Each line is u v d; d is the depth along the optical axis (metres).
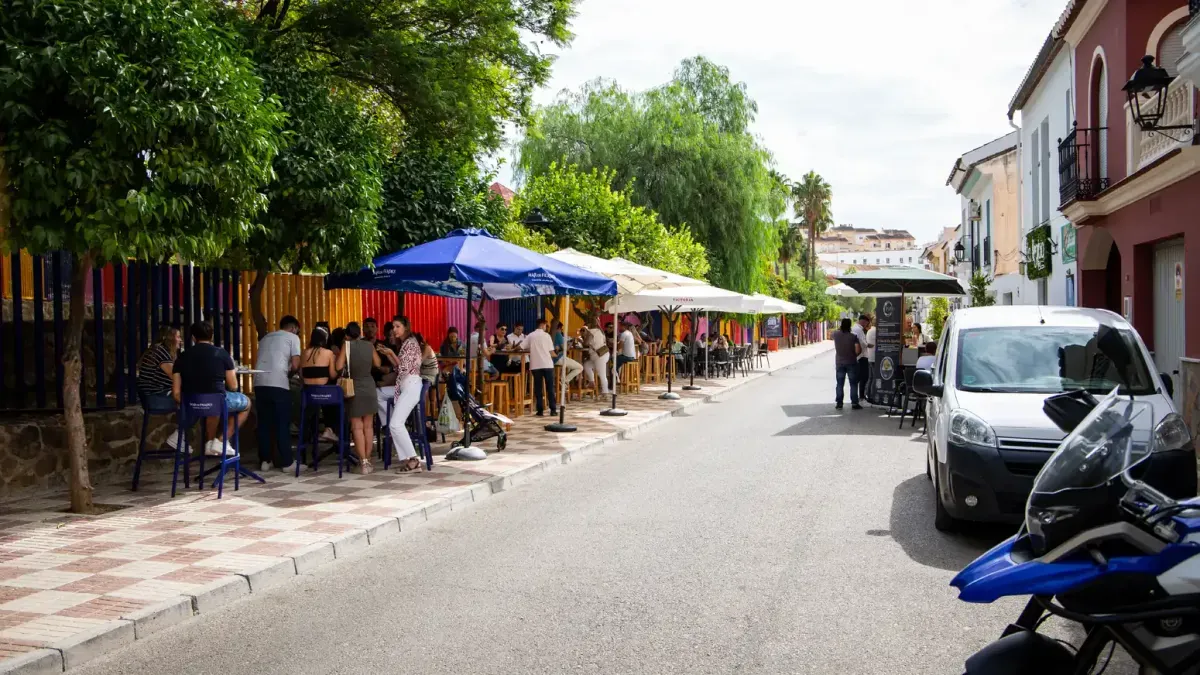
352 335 12.56
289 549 7.17
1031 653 3.03
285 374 11.24
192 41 8.23
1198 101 11.40
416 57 14.05
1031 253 23.62
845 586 6.25
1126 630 2.91
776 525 8.21
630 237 25.84
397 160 15.46
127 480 10.37
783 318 74.81
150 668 4.93
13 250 7.75
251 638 5.39
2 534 7.68
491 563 7.05
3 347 9.83
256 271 13.10
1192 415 12.36
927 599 5.93
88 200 7.45
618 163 31.33
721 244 32.12
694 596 6.05
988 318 9.07
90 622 5.37
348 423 11.98
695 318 31.09
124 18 7.73
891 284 19.72
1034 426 7.22
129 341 10.91
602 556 7.19
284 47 13.05
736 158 31.94
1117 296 18.42
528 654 5.00
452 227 15.64
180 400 9.47
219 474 9.46
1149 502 2.95
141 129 7.67
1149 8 14.93
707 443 14.30
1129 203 15.29
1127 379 7.97
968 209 38.34
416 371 11.30
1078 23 17.84
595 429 15.70
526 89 16.97
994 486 7.12
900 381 17.48
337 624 5.62
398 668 4.82
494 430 13.04
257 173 8.73
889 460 12.19
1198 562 2.79
